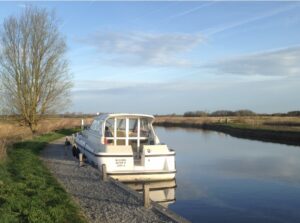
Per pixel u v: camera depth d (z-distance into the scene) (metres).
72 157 22.25
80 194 12.78
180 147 34.28
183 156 27.70
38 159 20.27
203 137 47.41
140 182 16.69
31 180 14.10
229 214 12.91
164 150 16.95
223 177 19.41
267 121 63.41
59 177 15.87
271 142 39.12
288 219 12.43
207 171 21.12
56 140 34.22
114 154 16.66
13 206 10.01
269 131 44.75
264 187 17.11
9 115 37.81
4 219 8.77
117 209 10.90
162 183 16.84
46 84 38.50
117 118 18.69
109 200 11.96
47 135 37.25
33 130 38.47
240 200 14.78
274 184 17.77
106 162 16.67
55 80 39.06
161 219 9.88
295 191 16.34
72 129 50.41
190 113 115.50
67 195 12.04
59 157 22.25
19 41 37.44
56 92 39.28
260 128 48.88
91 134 20.81
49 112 39.22
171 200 14.73
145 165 16.70
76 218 9.57
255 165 23.25
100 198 12.22
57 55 39.00
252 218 12.51
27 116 37.88
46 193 11.90
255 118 78.38
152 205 11.34
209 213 13.06
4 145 21.30
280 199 14.98
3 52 37.09
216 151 30.95
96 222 9.62
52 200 11.20
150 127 19.23
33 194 11.79
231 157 27.08
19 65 37.53
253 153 29.52
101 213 10.48
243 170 21.42
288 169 21.83
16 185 12.79
